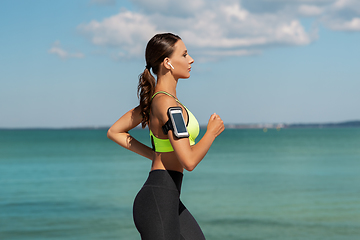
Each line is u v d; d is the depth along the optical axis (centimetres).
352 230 1107
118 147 6625
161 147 254
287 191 1852
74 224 1226
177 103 256
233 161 3694
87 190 1966
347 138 10412
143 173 2759
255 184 2117
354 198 1636
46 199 1703
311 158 3953
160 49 257
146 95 260
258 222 1223
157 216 243
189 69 267
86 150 5806
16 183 2269
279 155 4425
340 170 2788
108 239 1055
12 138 12000
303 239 1022
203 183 2184
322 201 1573
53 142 8756
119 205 1542
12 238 1070
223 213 1361
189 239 255
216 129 246
